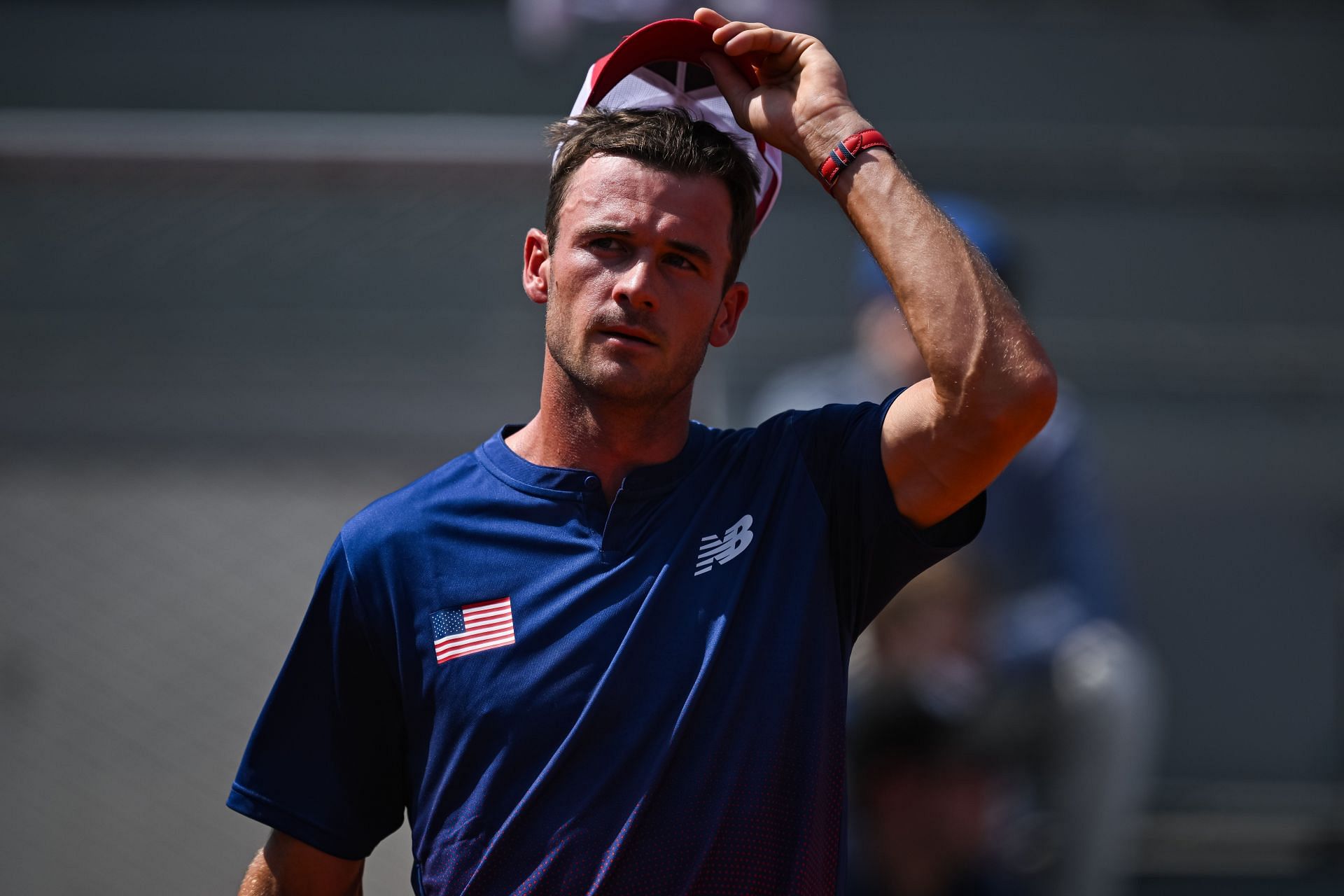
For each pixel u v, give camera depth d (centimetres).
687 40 778
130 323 2005
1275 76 2327
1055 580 1524
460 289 2028
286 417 2011
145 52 2322
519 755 672
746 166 742
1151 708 1650
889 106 2344
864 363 1669
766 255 2116
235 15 2330
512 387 2034
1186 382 2094
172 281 2012
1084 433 1623
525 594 694
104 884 1770
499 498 719
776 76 772
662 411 716
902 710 1314
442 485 735
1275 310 2156
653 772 661
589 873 656
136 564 1939
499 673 680
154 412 1997
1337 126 2312
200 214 2016
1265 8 2330
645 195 696
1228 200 2180
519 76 2316
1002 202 2166
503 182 1667
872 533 730
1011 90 2334
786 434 759
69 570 1933
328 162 1645
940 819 1316
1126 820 1481
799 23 2038
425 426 2017
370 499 1995
